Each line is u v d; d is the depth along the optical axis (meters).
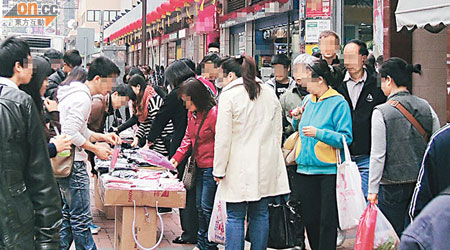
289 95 7.23
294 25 15.77
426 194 2.88
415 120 5.50
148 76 19.61
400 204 5.60
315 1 12.42
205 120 6.73
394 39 9.99
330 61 7.14
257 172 5.77
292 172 6.82
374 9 10.62
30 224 3.52
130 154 8.49
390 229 5.38
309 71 6.07
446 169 2.82
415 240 2.29
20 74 3.86
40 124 3.63
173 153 7.86
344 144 5.92
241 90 5.84
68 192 5.99
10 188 3.42
